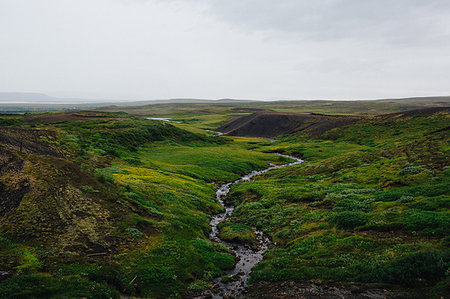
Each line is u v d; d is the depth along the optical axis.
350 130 110.00
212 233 29.81
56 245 19.23
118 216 25.00
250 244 26.50
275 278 18.12
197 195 40.69
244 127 159.12
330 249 20.59
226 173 61.50
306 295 15.28
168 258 20.97
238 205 40.19
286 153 94.81
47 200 22.66
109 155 51.94
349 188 36.12
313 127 130.50
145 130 87.00
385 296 13.91
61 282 15.48
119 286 17.09
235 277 20.00
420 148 49.31
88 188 26.88
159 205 31.73
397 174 36.78
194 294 17.73
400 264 15.80
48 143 40.50
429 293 13.16
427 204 23.97
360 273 16.45
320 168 55.00
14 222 19.92
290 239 25.44
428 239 18.83
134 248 21.48
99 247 20.33
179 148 81.62
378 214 24.61
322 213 28.78
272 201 37.12
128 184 34.47
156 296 16.78
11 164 24.66
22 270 16.12
